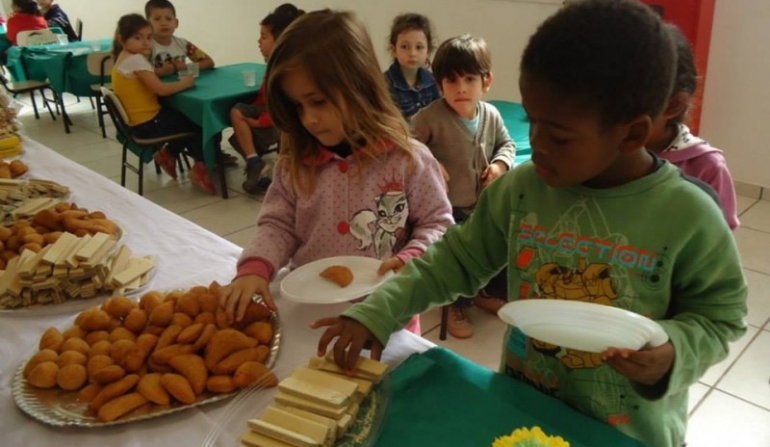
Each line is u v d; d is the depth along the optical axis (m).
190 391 0.76
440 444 0.66
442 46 2.05
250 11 4.75
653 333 0.56
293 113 1.05
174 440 0.71
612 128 0.60
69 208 1.26
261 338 0.86
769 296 2.21
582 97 0.58
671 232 0.68
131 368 0.79
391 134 1.08
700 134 3.00
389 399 0.72
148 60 3.40
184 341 0.81
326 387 0.70
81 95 4.57
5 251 1.12
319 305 0.97
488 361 1.98
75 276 1.00
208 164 3.28
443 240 0.88
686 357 0.62
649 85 0.59
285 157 1.11
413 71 2.72
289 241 1.12
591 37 0.58
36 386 0.79
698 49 2.66
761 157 2.88
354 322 0.77
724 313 0.68
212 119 3.15
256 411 0.73
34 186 1.40
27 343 0.91
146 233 1.25
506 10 3.20
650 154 0.73
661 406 0.75
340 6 4.07
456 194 2.09
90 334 0.86
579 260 0.73
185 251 1.18
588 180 0.71
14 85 4.74
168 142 3.30
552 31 0.60
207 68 3.86
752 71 2.76
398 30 2.67
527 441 0.63
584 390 0.75
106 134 4.59
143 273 1.07
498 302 2.23
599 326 0.55
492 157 2.15
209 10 5.09
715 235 0.67
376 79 1.05
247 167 3.32
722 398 1.76
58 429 0.73
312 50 0.96
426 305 0.84
